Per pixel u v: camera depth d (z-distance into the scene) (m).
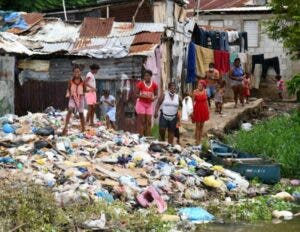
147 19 24.23
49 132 15.02
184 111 19.58
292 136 18.64
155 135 18.86
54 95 19.30
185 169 14.41
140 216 10.77
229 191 13.84
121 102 19.52
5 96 18.86
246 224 11.43
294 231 10.95
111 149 14.99
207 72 25.55
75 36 21.91
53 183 11.70
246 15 38.53
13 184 10.49
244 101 29.30
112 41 21.17
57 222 9.75
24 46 20.30
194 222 11.44
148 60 20.50
